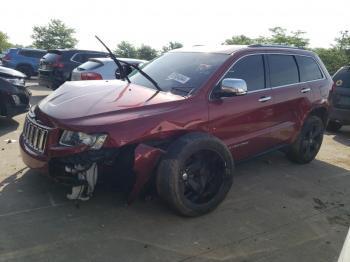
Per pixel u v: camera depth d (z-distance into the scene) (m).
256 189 5.05
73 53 13.19
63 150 3.60
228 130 4.55
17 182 4.58
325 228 4.13
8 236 3.47
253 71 4.98
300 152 6.02
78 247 3.40
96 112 3.75
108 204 4.20
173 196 3.85
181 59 4.98
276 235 3.89
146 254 3.38
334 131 9.38
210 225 3.98
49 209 4.01
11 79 7.33
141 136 3.72
